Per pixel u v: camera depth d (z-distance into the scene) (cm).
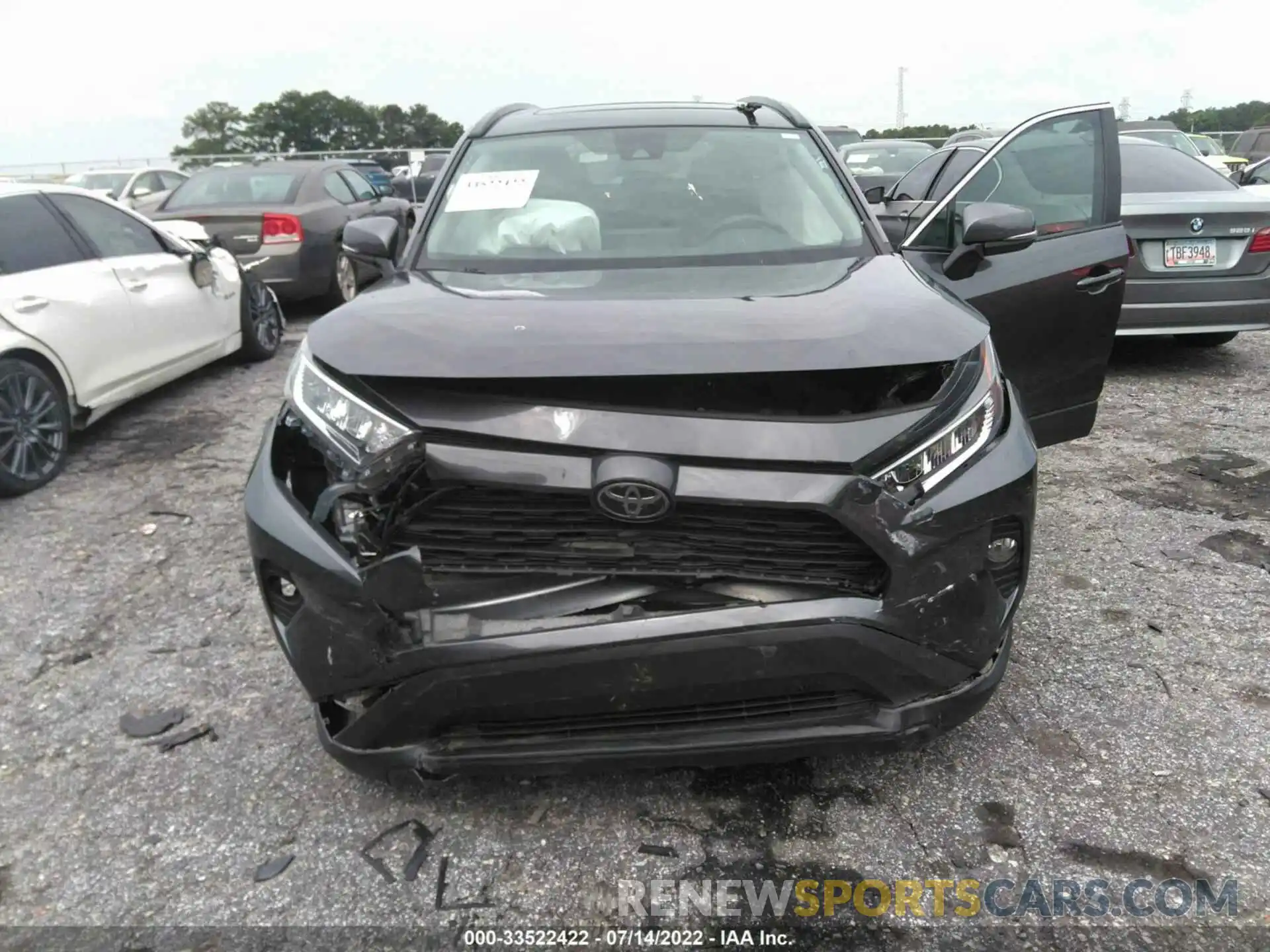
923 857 232
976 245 346
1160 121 1706
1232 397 606
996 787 255
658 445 207
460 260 312
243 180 936
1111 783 255
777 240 313
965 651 227
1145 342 766
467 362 214
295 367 245
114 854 241
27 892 229
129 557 410
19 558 411
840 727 226
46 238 528
